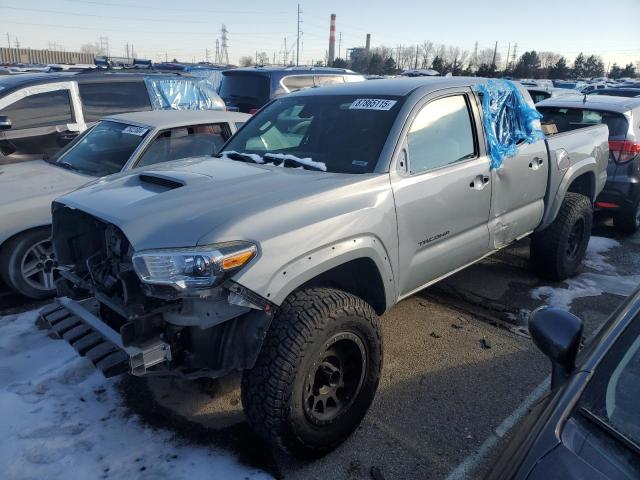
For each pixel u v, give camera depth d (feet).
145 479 8.86
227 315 8.25
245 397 8.72
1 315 14.66
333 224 9.37
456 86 13.02
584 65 270.46
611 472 5.06
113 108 22.13
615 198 22.09
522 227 15.07
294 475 9.13
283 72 35.76
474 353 13.14
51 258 15.43
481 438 10.11
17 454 9.34
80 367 11.96
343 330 9.18
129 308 8.59
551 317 6.86
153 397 11.14
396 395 11.43
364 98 12.52
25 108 19.76
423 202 11.32
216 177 10.52
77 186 15.53
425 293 16.60
